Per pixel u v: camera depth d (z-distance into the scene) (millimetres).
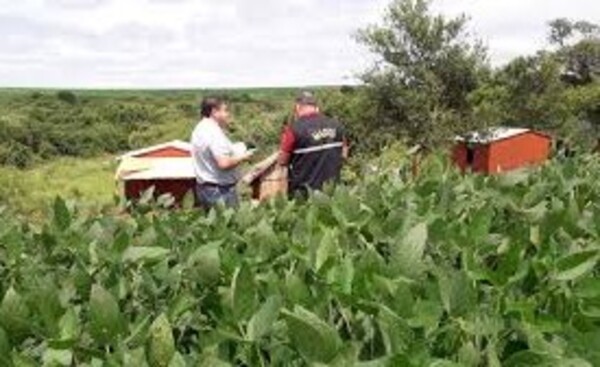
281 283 2398
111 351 1999
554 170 4746
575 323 2250
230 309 2186
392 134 45625
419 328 2037
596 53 71250
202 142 10086
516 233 3033
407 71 47844
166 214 3969
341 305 2176
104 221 3559
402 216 3152
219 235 3371
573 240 2928
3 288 2771
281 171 10531
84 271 2598
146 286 2594
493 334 2021
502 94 51000
